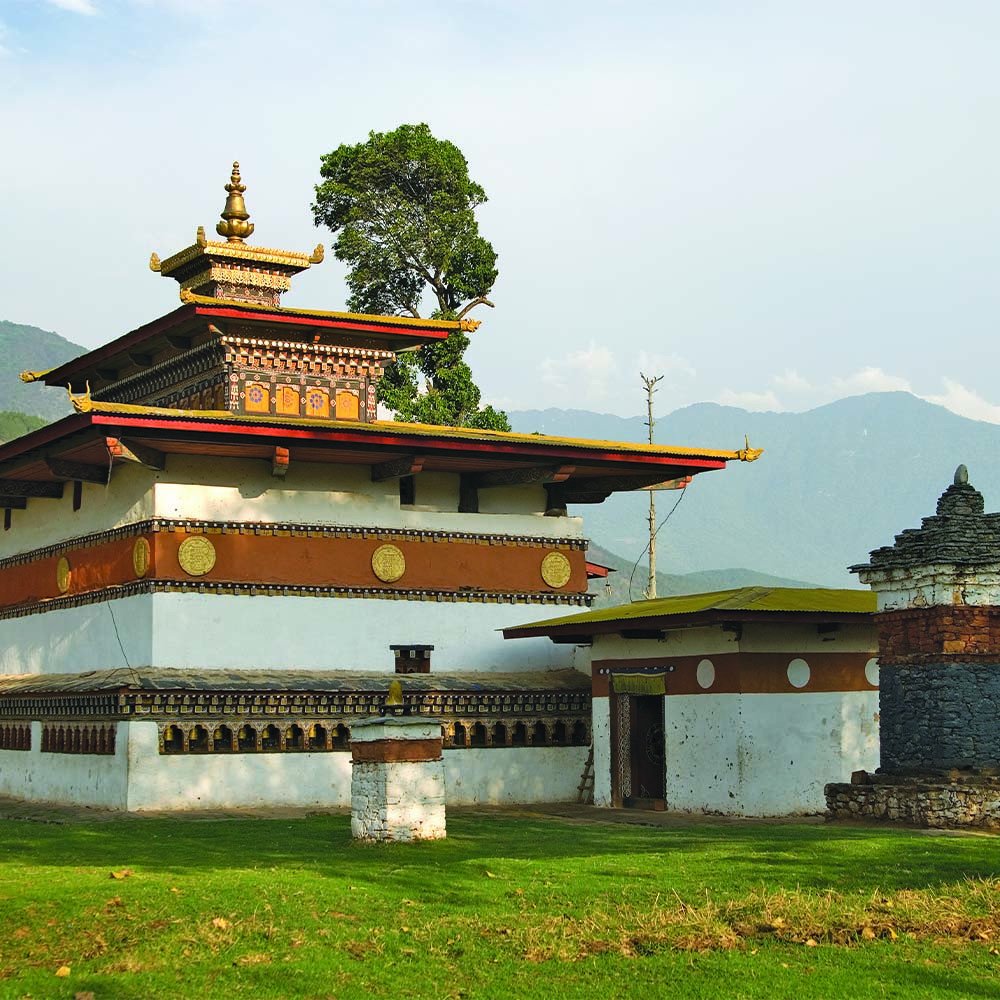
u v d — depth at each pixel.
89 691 31.67
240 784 31.42
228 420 30.81
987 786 23.80
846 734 29.94
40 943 15.50
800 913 16.53
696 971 14.62
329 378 35.69
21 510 39.78
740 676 28.95
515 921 16.36
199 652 32.38
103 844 22.66
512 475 35.88
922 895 17.33
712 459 36.16
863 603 30.02
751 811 28.70
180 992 14.01
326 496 34.38
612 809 31.89
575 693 35.34
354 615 34.31
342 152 54.53
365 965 14.85
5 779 36.72
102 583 34.56
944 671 24.77
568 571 37.38
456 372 53.47
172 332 35.59
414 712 33.47
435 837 22.06
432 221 53.91
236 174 37.91
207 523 32.84
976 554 24.91
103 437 30.94
